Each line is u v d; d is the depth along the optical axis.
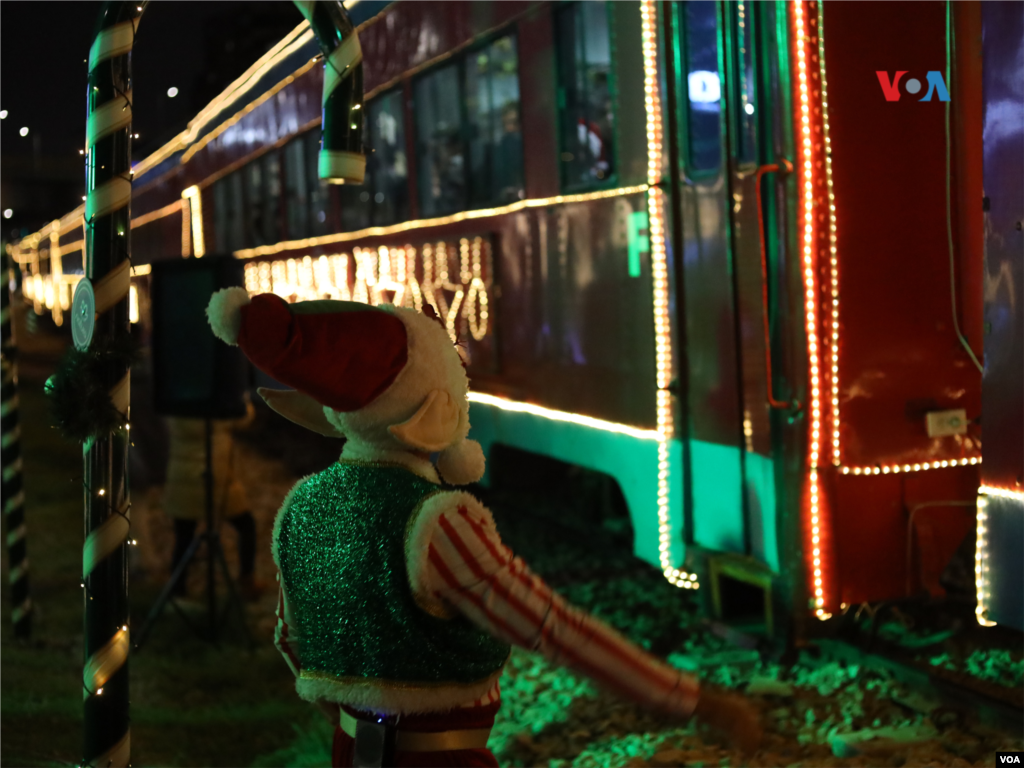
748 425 4.38
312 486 1.98
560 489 8.52
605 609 5.56
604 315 5.42
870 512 4.20
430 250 7.39
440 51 6.95
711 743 3.69
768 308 4.21
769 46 4.14
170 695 4.66
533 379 6.20
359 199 8.59
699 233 4.63
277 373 1.79
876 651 4.34
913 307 4.23
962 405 4.31
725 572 4.53
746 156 4.32
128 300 2.62
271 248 10.96
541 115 5.85
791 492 4.15
